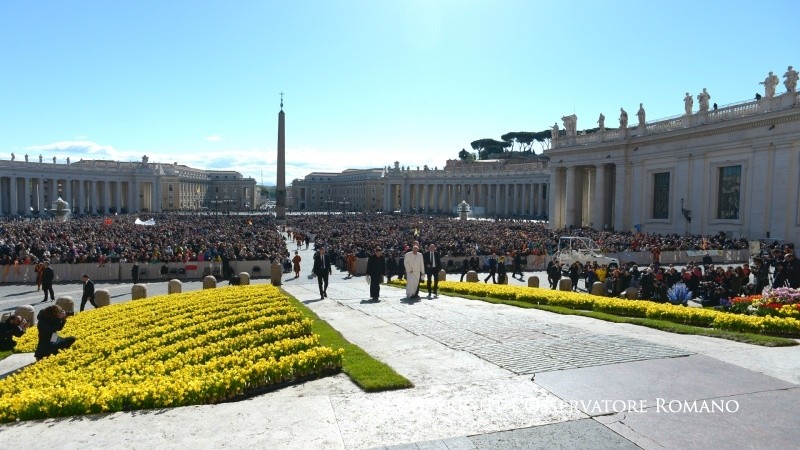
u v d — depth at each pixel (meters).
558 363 10.20
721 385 8.77
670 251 42.16
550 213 79.06
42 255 37.19
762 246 40.72
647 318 16.22
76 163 150.50
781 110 45.69
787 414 7.54
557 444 6.70
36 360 13.56
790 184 45.59
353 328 14.55
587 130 97.56
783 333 13.13
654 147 61.66
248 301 19.61
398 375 9.55
